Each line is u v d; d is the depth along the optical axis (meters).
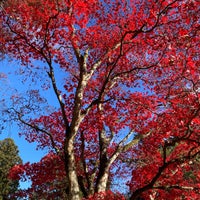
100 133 15.12
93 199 12.56
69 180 11.70
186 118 13.98
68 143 12.04
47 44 13.65
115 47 14.20
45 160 18.17
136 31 12.12
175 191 13.84
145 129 15.31
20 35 13.50
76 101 12.29
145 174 15.85
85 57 13.10
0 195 37.22
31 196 19.73
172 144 11.98
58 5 13.18
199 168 15.06
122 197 13.26
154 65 13.54
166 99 14.88
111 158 14.13
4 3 12.92
